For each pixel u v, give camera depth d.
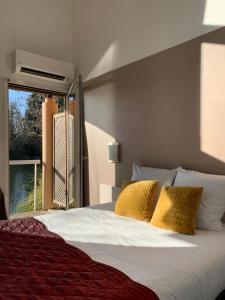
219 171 2.46
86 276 1.30
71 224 2.25
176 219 2.04
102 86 3.78
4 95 3.62
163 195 2.24
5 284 1.22
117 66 3.53
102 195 3.72
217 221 2.12
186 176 2.44
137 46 3.24
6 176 3.61
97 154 3.88
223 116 2.43
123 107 3.45
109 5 3.65
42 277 1.29
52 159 5.30
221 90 2.44
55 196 5.22
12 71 3.76
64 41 4.31
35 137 5.32
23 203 5.15
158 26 3.00
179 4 2.78
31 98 5.21
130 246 1.75
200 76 2.60
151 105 3.09
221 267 1.58
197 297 1.37
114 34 3.57
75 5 4.32
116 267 1.44
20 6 3.85
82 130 4.13
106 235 1.97
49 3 4.14
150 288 1.23
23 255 1.56
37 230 2.05
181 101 2.77
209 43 2.53
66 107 4.32
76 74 4.30
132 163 3.33
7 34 3.72
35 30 3.99
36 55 3.79
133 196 2.49
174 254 1.62
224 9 2.42
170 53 2.87
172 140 2.86
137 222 2.32
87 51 4.06
